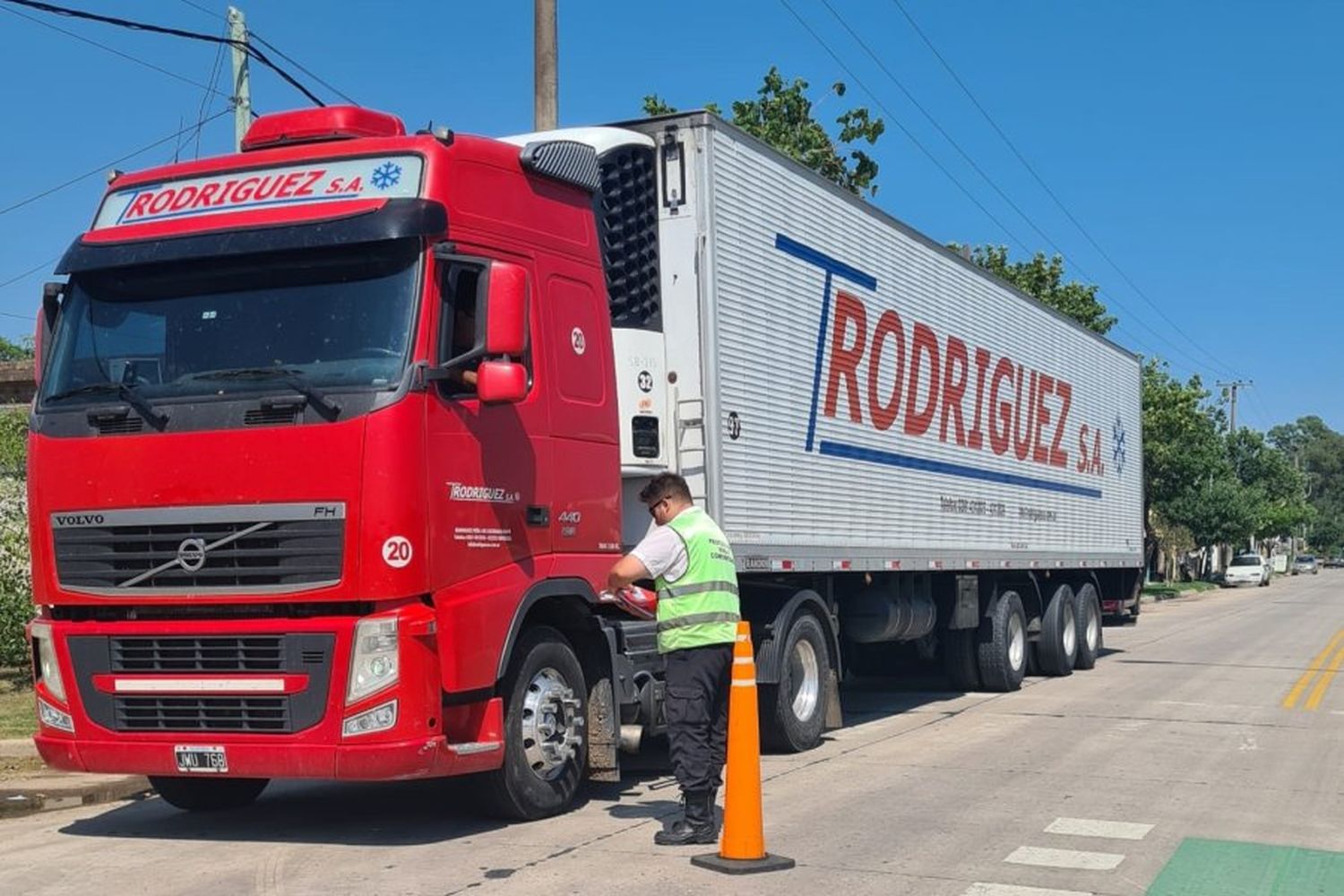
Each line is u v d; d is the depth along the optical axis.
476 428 7.63
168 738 7.41
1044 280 40.94
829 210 12.04
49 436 7.68
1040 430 17.84
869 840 7.65
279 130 8.18
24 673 15.55
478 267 7.66
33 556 7.76
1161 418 49.09
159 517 7.38
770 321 10.88
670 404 9.93
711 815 7.58
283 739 7.18
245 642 7.26
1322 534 166.50
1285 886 6.75
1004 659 15.94
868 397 12.70
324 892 6.50
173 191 7.98
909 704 14.83
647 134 10.15
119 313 7.77
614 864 7.04
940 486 14.36
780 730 10.76
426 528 7.21
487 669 7.59
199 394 7.40
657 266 10.02
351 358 7.26
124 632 7.49
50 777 9.97
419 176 7.57
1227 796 9.11
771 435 10.81
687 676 7.49
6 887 6.75
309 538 7.11
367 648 7.05
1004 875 6.88
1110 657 21.66
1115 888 6.67
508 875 6.79
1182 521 66.56
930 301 14.23
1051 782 9.59
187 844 7.76
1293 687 16.45
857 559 12.23
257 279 7.59
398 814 8.55
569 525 8.41
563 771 8.38
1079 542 19.36
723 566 7.58
